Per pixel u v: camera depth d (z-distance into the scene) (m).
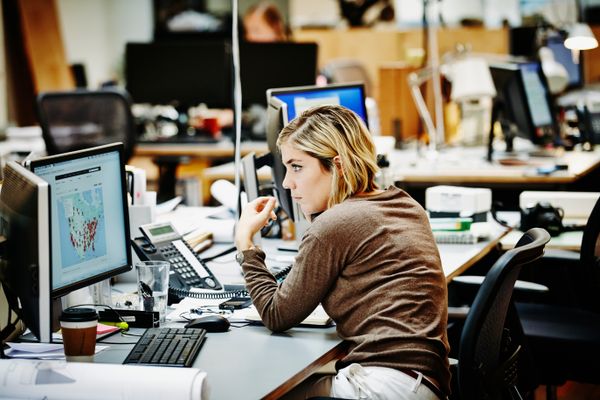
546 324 3.79
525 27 7.77
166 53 7.48
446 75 6.81
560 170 5.52
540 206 4.34
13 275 2.47
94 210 2.85
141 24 10.15
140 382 2.12
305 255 2.62
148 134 7.77
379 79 7.04
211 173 5.87
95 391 2.13
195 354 2.52
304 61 7.27
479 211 4.29
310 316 2.83
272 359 2.52
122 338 2.70
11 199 2.49
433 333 2.50
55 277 2.70
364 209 2.63
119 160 2.95
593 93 7.50
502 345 2.85
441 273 2.63
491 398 2.65
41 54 8.88
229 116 7.76
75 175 2.77
